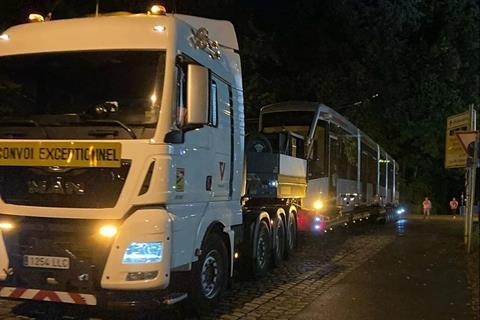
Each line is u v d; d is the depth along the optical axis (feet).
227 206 29.32
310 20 120.67
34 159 22.35
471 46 160.25
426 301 30.40
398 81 149.48
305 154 50.03
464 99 161.68
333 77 118.01
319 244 57.77
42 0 45.14
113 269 21.52
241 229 33.01
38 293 22.35
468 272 40.09
